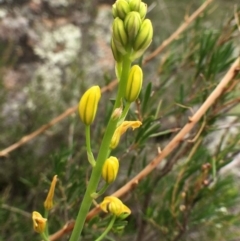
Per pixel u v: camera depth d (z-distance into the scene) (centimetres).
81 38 47
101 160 14
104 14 49
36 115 40
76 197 24
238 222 29
